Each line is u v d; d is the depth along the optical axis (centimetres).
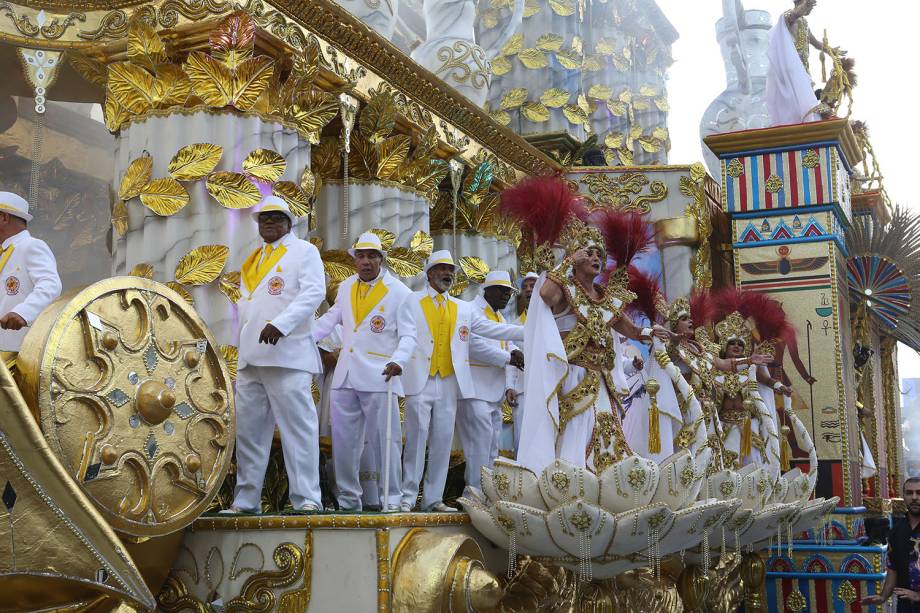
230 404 561
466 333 817
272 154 750
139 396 507
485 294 952
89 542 451
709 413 896
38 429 442
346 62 880
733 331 1018
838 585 1183
